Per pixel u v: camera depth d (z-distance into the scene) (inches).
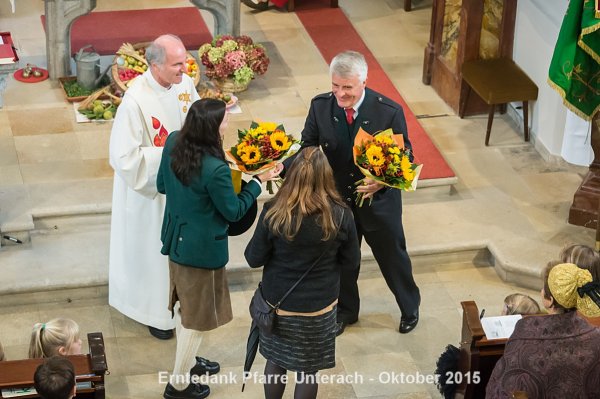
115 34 531.5
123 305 358.6
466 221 412.5
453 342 362.3
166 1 573.3
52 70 480.7
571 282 234.1
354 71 301.0
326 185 269.7
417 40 546.0
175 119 330.0
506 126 474.6
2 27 535.8
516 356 237.8
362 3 581.3
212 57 465.7
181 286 307.6
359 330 365.7
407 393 338.6
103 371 261.3
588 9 370.9
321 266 280.1
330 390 338.0
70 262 379.6
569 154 423.5
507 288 391.2
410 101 491.2
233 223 308.7
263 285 289.0
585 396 234.5
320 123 319.9
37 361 265.3
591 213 407.5
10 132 442.9
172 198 295.1
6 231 384.2
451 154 454.0
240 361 350.6
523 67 464.1
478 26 461.7
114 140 321.4
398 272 348.5
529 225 411.5
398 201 333.7
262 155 297.6
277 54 520.4
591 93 390.3
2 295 366.9
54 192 404.2
